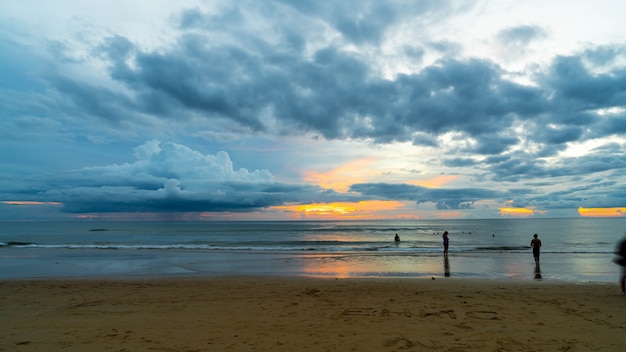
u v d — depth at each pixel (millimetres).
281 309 8039
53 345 5613
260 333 6191
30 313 7781
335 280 13039
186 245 37188
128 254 25109
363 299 9125
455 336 5953
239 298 9367
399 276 15141
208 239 50500
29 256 23719
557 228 89938
